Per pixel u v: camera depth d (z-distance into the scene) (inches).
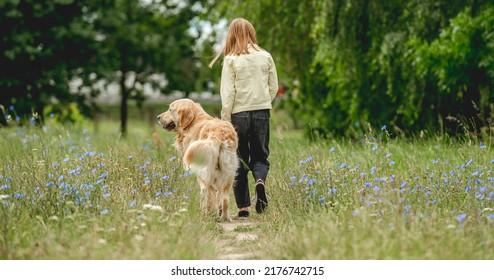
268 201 371.2
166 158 465.7
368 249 243.0
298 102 889.5
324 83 856.9
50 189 306.8
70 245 252.7
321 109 868.0
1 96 1083.9
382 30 702.5
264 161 371.9
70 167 382.0
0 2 1023.6
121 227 265.0
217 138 343.6
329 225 261.0
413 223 262.5
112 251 249.6
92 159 375.2
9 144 519.8
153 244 252.4
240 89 362.3
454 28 594.9
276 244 277.9
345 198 322.0
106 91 1325.0
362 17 717.3
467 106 677.3
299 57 836.6
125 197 319.9
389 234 252.5
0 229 265.7
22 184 329.7
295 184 351.6
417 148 481.4
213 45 1042.1
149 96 1513.3
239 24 366.6
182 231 271.7
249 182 467.8
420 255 241.3
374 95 754.8
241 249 289.9
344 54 713.6
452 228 257.8
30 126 653.3
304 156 421.7
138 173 366.9
